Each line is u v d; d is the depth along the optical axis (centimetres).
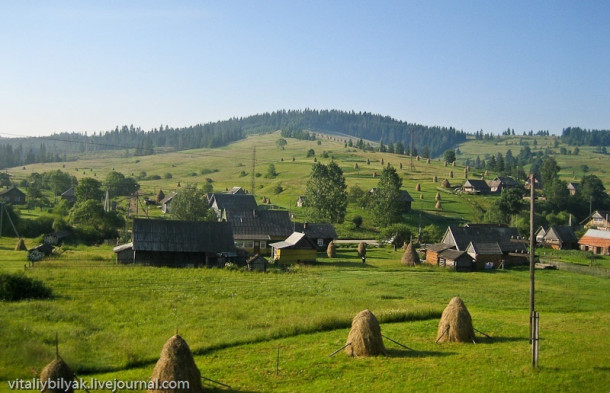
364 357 2816
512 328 3534
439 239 10162
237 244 8488
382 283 5597
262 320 3584
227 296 4506
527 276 6738
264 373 2561
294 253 7444
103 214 9606
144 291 4556
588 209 16262
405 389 2369
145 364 2684
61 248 7544
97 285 4741
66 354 2706
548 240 10969
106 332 3192
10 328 3130
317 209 11925
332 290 4988
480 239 8281
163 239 6712
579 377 2544
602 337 3325
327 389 2361
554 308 4503
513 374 2570
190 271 5866
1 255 6762
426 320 3741
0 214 8731
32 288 4119
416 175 19300
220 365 2670
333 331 3375
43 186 16288
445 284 5716
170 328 3338
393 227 9856
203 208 9475
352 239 10700
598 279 6544
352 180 17450
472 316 4000
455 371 2603
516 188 13538
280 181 17850
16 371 2475
